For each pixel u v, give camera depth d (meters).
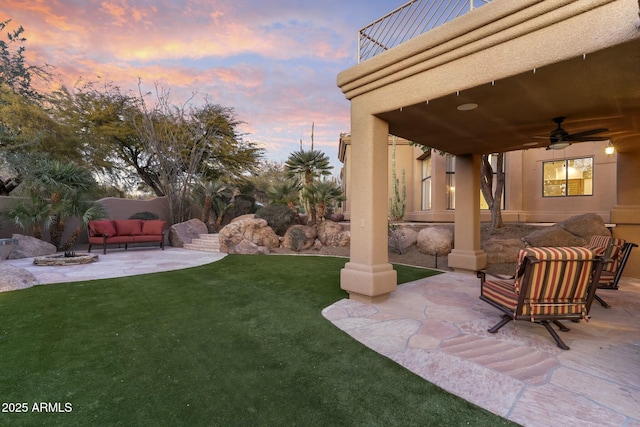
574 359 3.01
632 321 4.09
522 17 3.25
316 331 3.76
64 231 12.07
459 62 3.85
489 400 2.36
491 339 3.49
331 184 11.51
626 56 2.97
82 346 3.32
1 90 11.69
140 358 3.05
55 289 5.79
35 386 2.54
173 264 8.55
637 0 2.59
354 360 3.01
